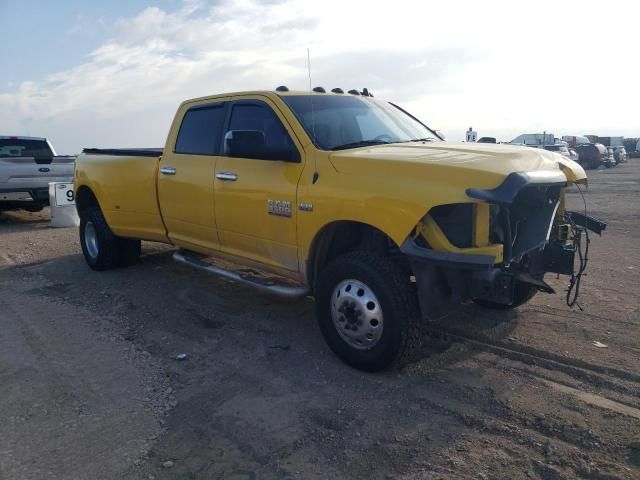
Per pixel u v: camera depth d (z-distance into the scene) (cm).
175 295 634
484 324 513
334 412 369
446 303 398
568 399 376
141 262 793
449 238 379
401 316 390
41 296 647
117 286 679
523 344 466
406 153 419
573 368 421
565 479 294
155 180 626
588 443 324
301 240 454
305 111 491
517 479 295
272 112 498
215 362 454
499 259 383
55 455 330
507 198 350
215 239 561
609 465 303
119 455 328
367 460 316
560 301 579
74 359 466
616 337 478
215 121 561
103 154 736
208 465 317
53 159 1227
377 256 408
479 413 362
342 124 496
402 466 310
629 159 5391
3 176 1161
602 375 409
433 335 490
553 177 397
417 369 427
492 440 332
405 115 595
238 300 610
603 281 659
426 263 373
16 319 567
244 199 502
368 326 407
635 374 407
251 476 306
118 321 555
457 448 325
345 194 412
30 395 405
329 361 447
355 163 418
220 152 545
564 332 491
